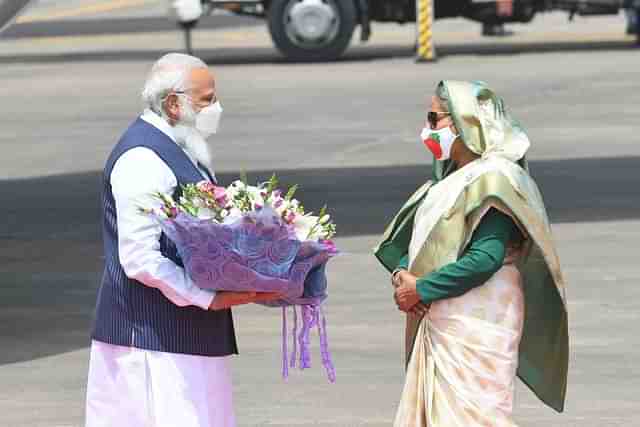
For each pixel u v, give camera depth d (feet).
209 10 142.61
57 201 70.13
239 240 21.47
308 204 65.82
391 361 38.42
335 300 46.34
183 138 22.54
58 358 39.78
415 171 75.61
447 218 23.67
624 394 34.86
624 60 135.03
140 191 21.94
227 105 109.40
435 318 24.09
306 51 143.02
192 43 173.06
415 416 24.43
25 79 136.05
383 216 62.34
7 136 96.48
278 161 80.53
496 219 23.61
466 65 134.72
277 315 44.60
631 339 40.29
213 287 21.79
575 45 154.30
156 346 22.47
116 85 127.03
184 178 22.34
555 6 142.31
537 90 112.37
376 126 94.89
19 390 36.37
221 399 23.06
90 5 241.76
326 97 112.57
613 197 66.33
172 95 22.43
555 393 25.04
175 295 21.95
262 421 33.01
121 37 184.75
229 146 87.25
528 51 148.25
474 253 23.57
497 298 23.95
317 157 81.66
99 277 51.93
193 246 21.47
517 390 35.70
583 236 57.00
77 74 139.13
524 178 23.75
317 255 22.11
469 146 23.65
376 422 32.81
